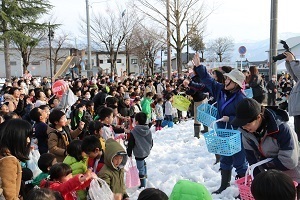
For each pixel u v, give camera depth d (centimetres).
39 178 418
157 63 5912
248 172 327
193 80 655
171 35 1934
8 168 278
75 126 727
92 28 3319
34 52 4928
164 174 654
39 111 598
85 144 432
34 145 601
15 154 291
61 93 855
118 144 416
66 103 845
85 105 837
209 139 416
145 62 4556
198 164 684
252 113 300
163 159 747
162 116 1203
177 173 639
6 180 274
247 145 350
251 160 357
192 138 928
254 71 737
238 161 474
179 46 1958
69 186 353
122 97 1128
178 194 242
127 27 3278
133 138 570
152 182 605
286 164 320
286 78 2153
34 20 2773
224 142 404
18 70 5416
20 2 2639
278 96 1653
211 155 745
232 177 579
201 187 246
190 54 3844
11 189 274
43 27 2764
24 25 2691
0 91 1355
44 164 423
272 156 332
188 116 1439
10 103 787
